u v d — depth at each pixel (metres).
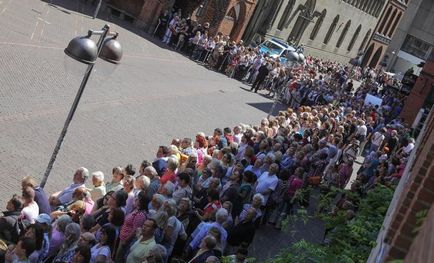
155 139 21.58
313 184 18.03
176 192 12.73
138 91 26.58
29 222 9.49
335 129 27.28
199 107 28.84
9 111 17.86
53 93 21.02
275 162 16.31
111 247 9.66
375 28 89.38
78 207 10.70
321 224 18.33
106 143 19.09
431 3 94.88
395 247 5.23
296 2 60.16
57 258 9.45
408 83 50.78
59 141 11.99
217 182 12.29
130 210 11.47
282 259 9.23
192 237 11.50
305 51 69.81
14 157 15.14
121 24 39.91
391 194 12.42
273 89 40.53
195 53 41.19
